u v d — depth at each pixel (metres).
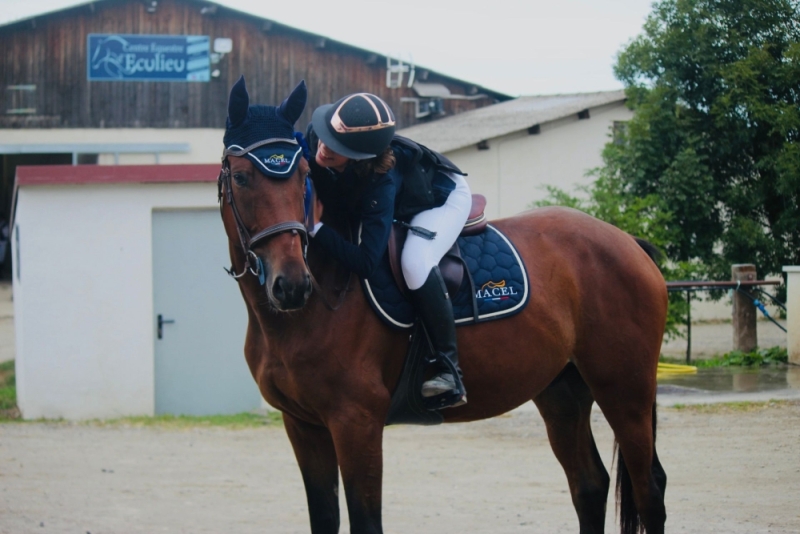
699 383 10.80
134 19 24.59
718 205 14.00
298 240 3.69
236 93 3.83
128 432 9.87
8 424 10.33
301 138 3.96
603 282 4.77
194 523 6.04
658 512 4.73
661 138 13.84
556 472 7.55
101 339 10.68
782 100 12.59
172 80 24.88
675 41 13.41
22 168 10.43
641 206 13.17
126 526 5.94
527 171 19.56
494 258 4.50
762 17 13.10
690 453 7.67
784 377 10.97
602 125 20.05
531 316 4.47
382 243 3.97
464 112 26.30
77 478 7.64
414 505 6.50
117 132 24.69
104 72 24.55
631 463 4.78
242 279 4.03
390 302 4.11
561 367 4.69
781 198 13.40
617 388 4.76
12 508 6.50
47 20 24.25
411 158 4.25
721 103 12.98
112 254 10.69
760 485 6.54
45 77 24.31
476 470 7.72
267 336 4.03
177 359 10.91
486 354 4.36
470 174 19.25
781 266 13.63
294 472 7.90
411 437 9.32
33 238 10.56
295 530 5.82
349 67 26.05
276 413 10.84
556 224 4.88
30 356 10.58
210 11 24.67
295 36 25.61
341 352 3.96
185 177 10.71
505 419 9.98
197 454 8.73
